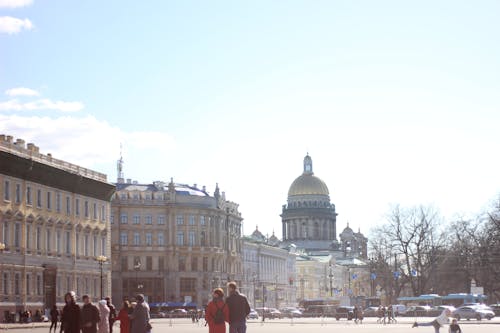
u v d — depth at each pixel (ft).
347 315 535.60
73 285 447.42
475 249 597.11
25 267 397.39
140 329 146.92
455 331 188.65
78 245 457.68
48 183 423.64
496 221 558.97
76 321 145.07
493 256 575.79
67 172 437.58
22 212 395.75
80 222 460.14
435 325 202.59
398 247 630.33
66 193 444.96
